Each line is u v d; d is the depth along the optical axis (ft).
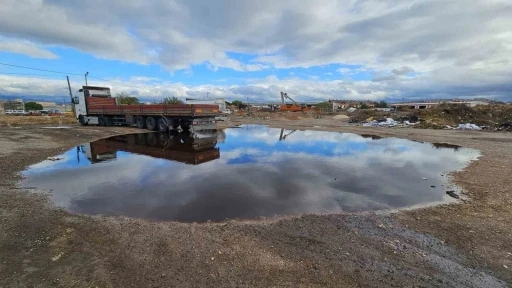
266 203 20.72
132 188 24.08
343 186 25.57
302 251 13.17
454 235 14.97
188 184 25.63
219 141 58.85
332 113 221.46
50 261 11.82
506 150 44.75
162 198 21.54
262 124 116.26
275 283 10.57
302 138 66.59
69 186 24.23
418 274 11.36
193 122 62.80
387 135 71.31
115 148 46.44
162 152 43.50
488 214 17.90
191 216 17.93
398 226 16.31
